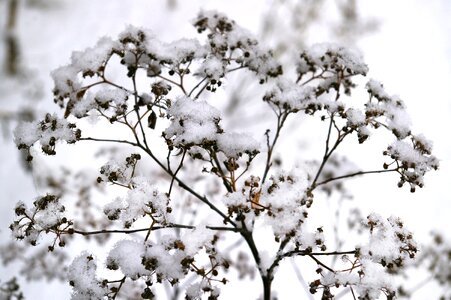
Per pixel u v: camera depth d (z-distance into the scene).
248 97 5.93
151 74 2.34
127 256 1.91
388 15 6.96
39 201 2.22
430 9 7.11
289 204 1.96
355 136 5.56
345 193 4.62
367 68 2.58
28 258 4.59
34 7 7.38
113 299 2.08
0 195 5.25
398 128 2.33
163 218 2.10
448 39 6.73
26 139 2.24
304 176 2.06
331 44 2.68
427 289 4.48
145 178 2.19
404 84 6.27
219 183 4.39
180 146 2.18
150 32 2.30
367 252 2.04
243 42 2.69
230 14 6.99
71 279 2.06
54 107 6.34
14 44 6.73
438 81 6.27
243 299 4.21
